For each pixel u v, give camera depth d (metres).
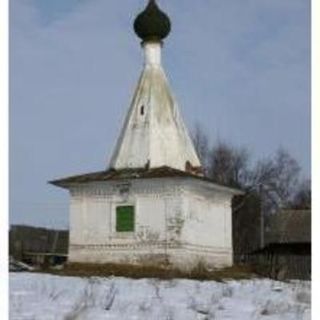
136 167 28.67
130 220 27.17
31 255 48.19
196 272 24.81
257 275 28.28
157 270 25.08
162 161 28.73
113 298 13.41
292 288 19.88
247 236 51.94
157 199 26.80
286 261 41.62
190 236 26.45
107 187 27.89
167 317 11.36
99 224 27.84
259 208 51.31
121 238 27.20
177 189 26.42
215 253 28.25
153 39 30.91
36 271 24.70
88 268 26.19
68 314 10.91
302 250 42.09
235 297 16.02
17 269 26.11
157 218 26.64
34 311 11.27
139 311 12.01
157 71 30.73
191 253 26.33
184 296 15.31
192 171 30.14
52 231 54.44
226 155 51.25
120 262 26.97
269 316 12.30
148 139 28.92
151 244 26.56
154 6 31.17
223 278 24.31
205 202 27.98
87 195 28.33
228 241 29.55
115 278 21.78
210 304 13.84
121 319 10.95
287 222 43.81
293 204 52.06
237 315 12.30
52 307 11.84
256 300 15.30
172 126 29.86
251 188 51.22
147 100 29.86
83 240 28.08
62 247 52.84
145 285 18.17
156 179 26.62
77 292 14.73
